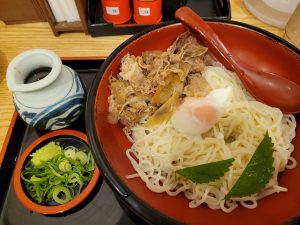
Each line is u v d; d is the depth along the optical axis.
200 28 0.24
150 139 0.23
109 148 0.20
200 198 0.21
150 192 0.20
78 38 0.32
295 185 0.20
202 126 0.23
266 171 0.19
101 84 0.21
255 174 0.19
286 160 0.21
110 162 0.18
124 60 0.23
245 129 0.23
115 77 0.23
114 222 0.22
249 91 0.24
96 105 0.20
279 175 0.21
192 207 0.20
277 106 0.24
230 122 0.24
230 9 0.32
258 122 0.24
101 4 0.32
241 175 0.19
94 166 0.23
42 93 0.22
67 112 0.24
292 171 0.21
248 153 0.22
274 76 0.24
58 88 0.23
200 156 0.23
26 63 0.23
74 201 0.21
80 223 0.22
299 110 0.23
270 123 0.24
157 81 0.23
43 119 0.23
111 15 0.31
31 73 0.23
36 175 0.22
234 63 0.24
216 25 0.24
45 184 0.22
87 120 0.19
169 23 0.24
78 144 0.24
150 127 0.24
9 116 0.27
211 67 0.26
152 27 0.24
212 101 0.23
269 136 0.21
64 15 0.31
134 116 0.23
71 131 0.24
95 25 0.31
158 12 0.31
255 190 0.19
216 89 0.25
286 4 0.30
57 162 0.23
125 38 0.32
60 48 0.31
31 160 0.23
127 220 0.22
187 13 0.24
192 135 0.23
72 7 0.30
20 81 0.22
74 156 0.23
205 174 0.20
